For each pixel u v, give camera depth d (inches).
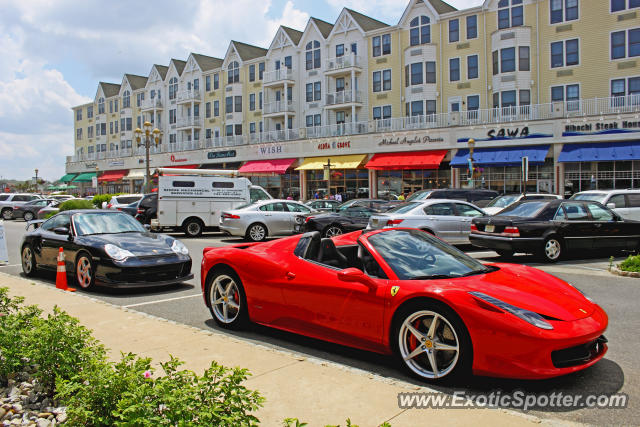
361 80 1545.3
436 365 168.7
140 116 2436.0
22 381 166.7
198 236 789.2
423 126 1323.8
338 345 217.8
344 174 1507.1
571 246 462.9
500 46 1263.5
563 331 155.7
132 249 342.6
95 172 2610.7
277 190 1696.6
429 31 1402.6
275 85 1754.4
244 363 184.9
